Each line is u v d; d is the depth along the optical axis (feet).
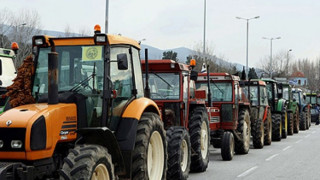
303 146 60.59
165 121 34.01
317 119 127.44
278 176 34.65
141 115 24.49
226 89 46.68
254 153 51.19
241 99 50.85
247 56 140.46
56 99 20.61
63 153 20.92
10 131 18.84
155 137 25.13
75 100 21.24
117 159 21.57
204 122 36.96
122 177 22.39
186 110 35.12
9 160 18.98
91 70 22.24
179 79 34.40
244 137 49.42
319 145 62.13
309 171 37.24
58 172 19.90
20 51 99.55
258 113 57.82
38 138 18.90
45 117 19.29
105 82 21.99
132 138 22.50
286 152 52.39
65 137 20.31
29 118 18.99
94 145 19.84
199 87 47.19
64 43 22.59
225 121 46.24
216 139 46.01
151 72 34.60
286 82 91.15
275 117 69.56
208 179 33.04
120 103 23.25
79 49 22.45
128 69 24.04
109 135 20.36
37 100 22.39
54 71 20.40
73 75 22.31
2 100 35.58
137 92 24.67
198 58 127.54
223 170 37.60
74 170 18.34
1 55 41.83
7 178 17.87
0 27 107.14
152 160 25.22
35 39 22.57
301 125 98.84
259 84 58.90
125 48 23.88
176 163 29.55
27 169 18.26
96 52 22.33
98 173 19.67
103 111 21.86
